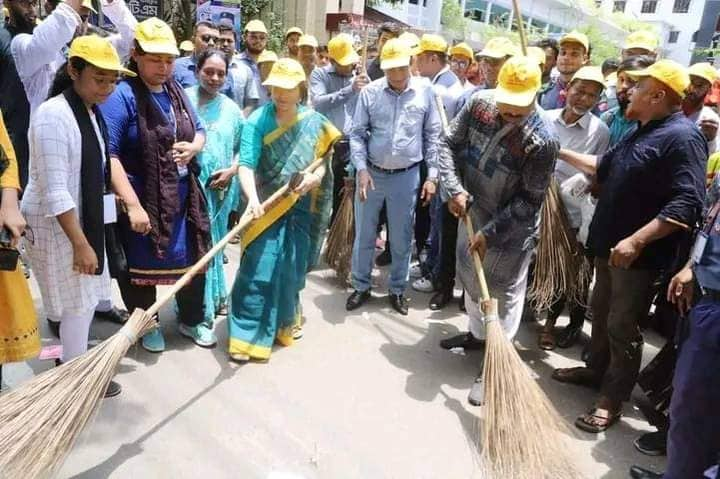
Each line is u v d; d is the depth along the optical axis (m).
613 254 2.77
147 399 3.00
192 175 3.27
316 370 3.42
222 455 2.62
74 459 2.51
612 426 3.07
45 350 3.28
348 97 5.05
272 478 2.48
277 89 3.22
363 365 3.52
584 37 4.41
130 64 3.08
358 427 2.90
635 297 2.85
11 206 2.31
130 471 2.46
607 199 2.95
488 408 2.61
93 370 2.26
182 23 10.70
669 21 44.34
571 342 4.01
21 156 3.94
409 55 3.86
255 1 11.61
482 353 3.77
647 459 2.82
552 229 3.51
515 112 2.80
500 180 3.12
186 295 3.46
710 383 2.12
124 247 3.23
